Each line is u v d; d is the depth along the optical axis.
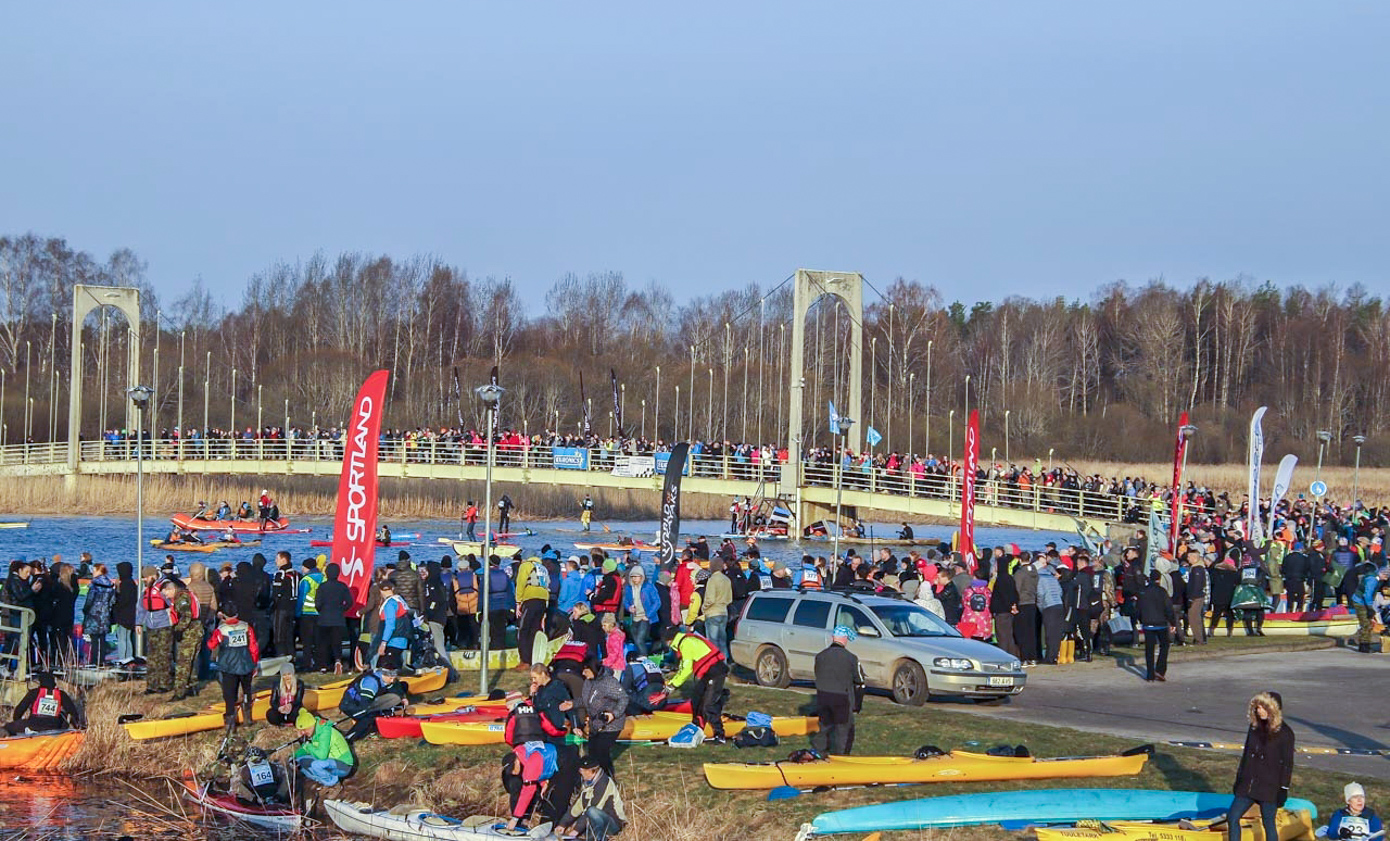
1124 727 22.69
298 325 151.25
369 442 28.00
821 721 19.64
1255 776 14.77
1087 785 18.52
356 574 28.02
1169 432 123.56
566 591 28.17
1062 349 149.00
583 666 20.09
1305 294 161.25
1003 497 64.44
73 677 26.27
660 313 174.25
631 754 20.72
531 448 82.31
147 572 27.59
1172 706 24.75
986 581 30.80
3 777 22.58
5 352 143.62
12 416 118.81
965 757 19.36
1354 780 18.34
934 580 29.91
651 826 17.98
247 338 148.62
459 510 85.25
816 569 31.88
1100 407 138.25
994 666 24.17
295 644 28.31
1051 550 32.34
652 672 23.33
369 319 148.88
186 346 146.75
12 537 68.06
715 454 78.81
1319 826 16.48
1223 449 119.69
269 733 23.30
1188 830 16.28
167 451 94.50
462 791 20.56
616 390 92.75
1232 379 144.62
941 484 68.00
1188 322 150.88
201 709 24.52
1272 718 14.77
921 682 24.25
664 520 40.59
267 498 75.44
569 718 18.95
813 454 77.06
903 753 20.27
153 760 23.06
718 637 27.36
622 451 78.88
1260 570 36.88
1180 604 32.41
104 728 23.39
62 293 152.00
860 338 82.06
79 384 96.50
